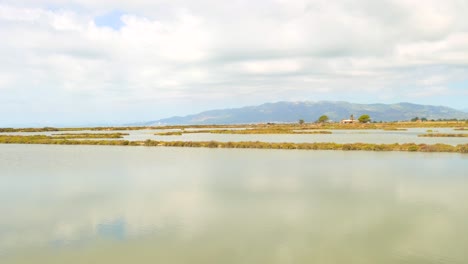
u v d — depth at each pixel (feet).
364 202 89.76
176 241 66.08
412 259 57.98
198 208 86.02
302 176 123.34
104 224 75.15
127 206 87.97
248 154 187.62
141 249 62.69
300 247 62.95
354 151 193.77
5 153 203.72
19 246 64.39
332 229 71.31
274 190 103.35
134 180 119.65
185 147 232.12
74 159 174.60
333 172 130.21
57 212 83.82
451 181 112.27
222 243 64.90
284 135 370.12
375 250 61.52
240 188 106.01
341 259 58.29
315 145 210.18
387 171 130.82
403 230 70.23
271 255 59.93
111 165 152.76
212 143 232.32
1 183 115.85
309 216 79.25
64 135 376.68
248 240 66.33
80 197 97.09
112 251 62.08
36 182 117.08
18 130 534.78
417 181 112.68
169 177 124.36
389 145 200.23
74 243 65.67
